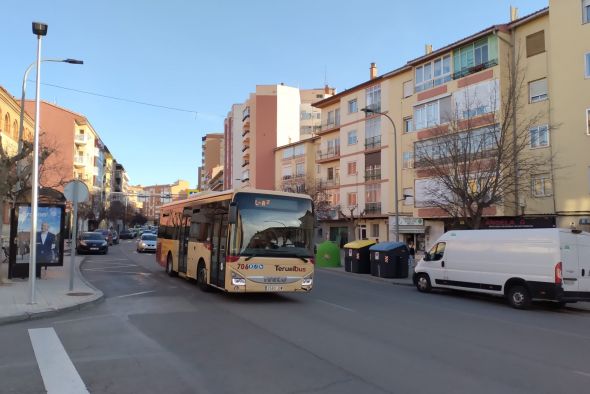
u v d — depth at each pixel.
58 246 16.05
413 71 38.22
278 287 12.70
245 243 12.59
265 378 6.02
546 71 28.66
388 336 8.76
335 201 52.47
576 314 13.38
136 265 24.36
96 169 85.62
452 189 20.31
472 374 6.39
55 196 16.86
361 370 6.45
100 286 15.77
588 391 5.75
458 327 10.02
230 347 7.64
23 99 19.75
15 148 41.62
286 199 13.27
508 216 29.25
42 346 7.62
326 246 28.67
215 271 13.66
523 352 7.80
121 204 95.12
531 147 28.48
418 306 13.18
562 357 7.50
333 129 52.50
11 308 10.42
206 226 14.88
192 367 6.47
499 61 30.50
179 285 16.25
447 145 21.80
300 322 9.95
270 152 76.75
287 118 78.31
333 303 13.07
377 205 45.44
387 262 21.84
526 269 13.84
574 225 26.31
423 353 7.50
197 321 9.88
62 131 71.19
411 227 38.84
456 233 16.22
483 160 21.45
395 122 41.22
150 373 6.18
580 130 26.42
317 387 5.71
